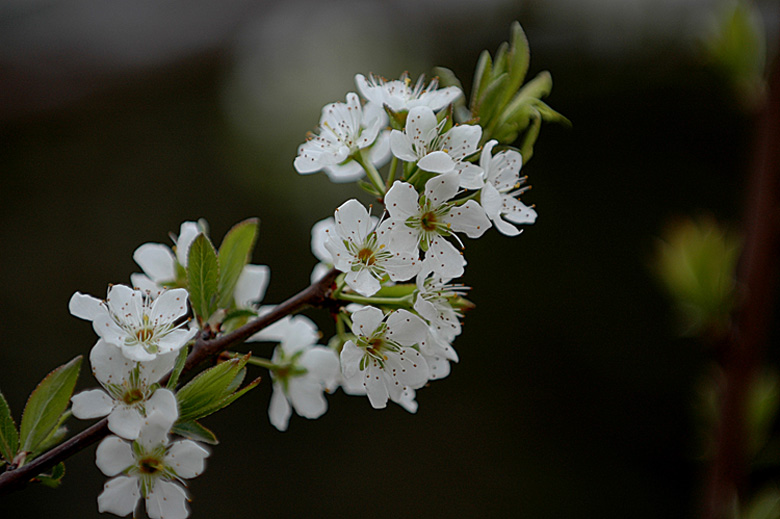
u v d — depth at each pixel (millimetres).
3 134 1276
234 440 1300
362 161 616
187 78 1297
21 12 1208
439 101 607
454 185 593
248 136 1305
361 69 1246
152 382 582
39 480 578
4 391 1188
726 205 1342
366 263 595
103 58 1231
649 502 1331
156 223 1334
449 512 1329
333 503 1308
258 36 1292
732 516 667
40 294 1265
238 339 596
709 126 1337
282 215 1318
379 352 599
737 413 672
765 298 672
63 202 1319
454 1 1265
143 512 653
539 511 1341
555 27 1233
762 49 682
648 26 1188
